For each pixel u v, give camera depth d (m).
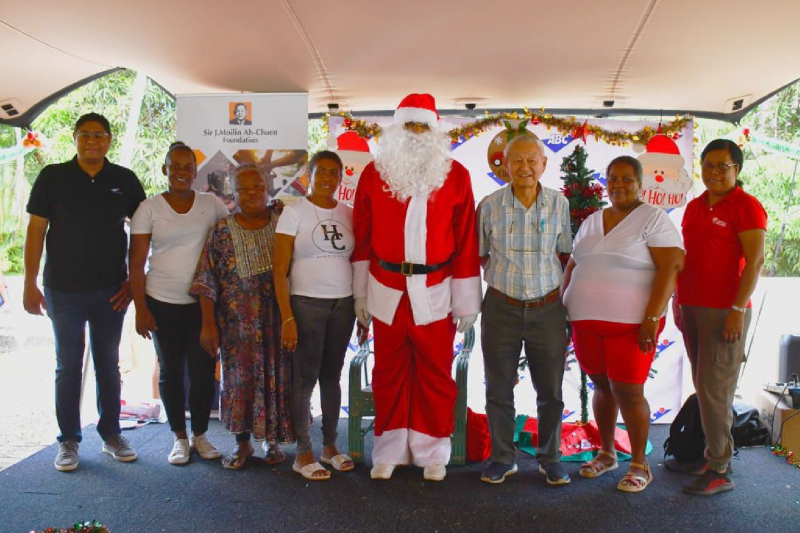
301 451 3.64
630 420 3.45
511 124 4.65
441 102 5.12
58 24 3.73
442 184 3.42
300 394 3.57
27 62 4.27
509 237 3.40
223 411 3.62
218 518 3.11
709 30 3.67
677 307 3.75
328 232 3.51
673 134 4.63
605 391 3.61
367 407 3.81
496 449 3.57
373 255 3.57
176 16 3.61
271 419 3.57
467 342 4.06
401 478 3.59
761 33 3.69
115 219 3.75
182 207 3.75
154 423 4.57
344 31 3.78
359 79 4.57
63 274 3.65
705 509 3.21
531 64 4.24
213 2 3.44
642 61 4.15
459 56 4.13
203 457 3.88
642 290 3.38
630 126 4.65
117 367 3.90
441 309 3.49
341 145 4.71
